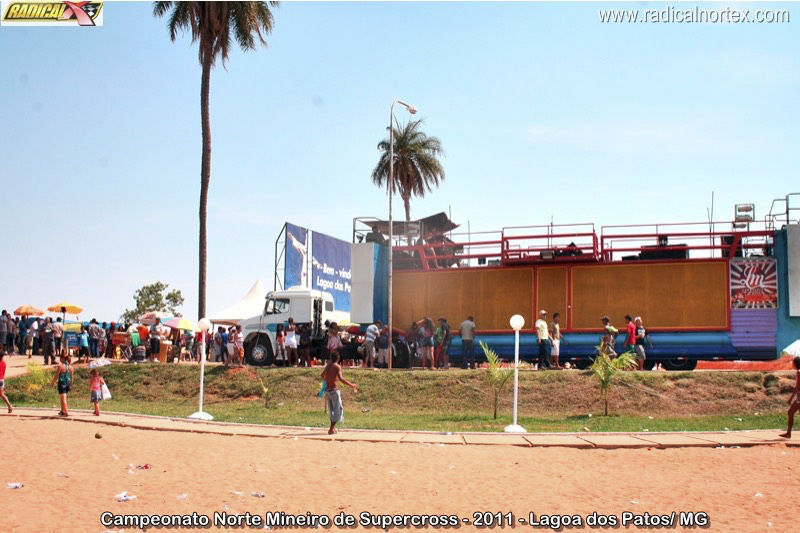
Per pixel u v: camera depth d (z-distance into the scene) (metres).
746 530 9.82
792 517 10.49
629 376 24.84
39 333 39.66
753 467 14.01
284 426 19.73
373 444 16.50
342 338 32.00
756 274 28.11
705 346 28.19
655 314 28.78
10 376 30.34
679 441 16.59
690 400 23.39
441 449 15.77
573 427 19.72
